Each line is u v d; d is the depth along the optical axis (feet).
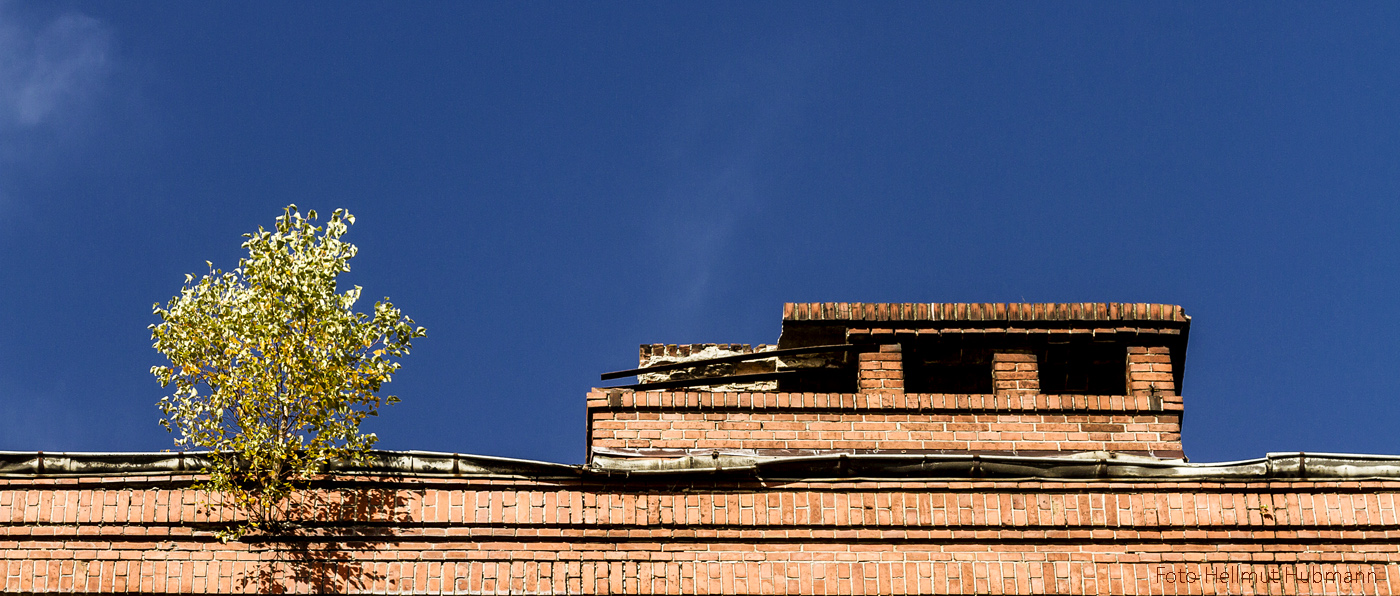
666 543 37.91
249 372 38.45
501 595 37.11
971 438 40.45
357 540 37.40
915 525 38.19
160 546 37.04
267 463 37.73
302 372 38.32
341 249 40.34
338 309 39.19
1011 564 37.88
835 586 37.55
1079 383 43.55
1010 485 38.65
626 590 37.32
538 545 37.70
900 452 40.19
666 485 38.52
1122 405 41.04
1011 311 42.42
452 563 37.37
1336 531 38.19
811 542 38.09
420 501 37.91
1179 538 38.19
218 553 37.06
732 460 38.58
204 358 38.91
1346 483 38.58
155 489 37.58
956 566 37.83
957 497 38.52
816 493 38.52
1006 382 41.96
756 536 38.04
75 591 36.45
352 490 37.91
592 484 38.42
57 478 37.50
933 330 42.29
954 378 43.70
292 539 37.32
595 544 37.83
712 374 44.78
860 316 42.34
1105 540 38.17
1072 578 37.76
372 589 36.94
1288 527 38.24
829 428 40.55
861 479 38.70
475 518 37.83
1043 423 40.70
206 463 37.83
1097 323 42.37
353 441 38.14
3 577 36.40
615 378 44.06
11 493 37.27
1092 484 38.68
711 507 38.29
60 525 37.06
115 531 37.09
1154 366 41.93
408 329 39.45
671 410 40.68
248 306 38.93
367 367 38.93
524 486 38.27
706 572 37.60
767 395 40.83
